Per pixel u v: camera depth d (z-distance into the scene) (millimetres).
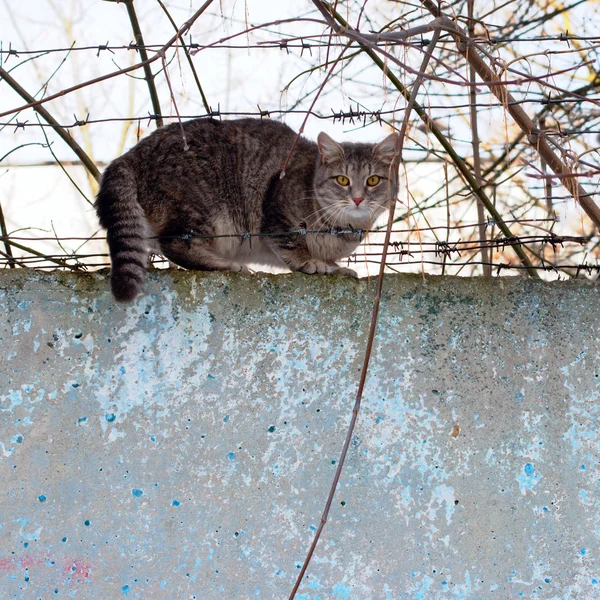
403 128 2582
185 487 2863
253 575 2828
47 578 2805
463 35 2855
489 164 5305
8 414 2871
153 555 2826
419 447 2898
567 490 2881
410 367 2941
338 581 2828
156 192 3500
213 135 3727
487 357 2953
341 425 2908
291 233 3314
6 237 3230
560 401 2930
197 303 2967
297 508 2861
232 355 2943
